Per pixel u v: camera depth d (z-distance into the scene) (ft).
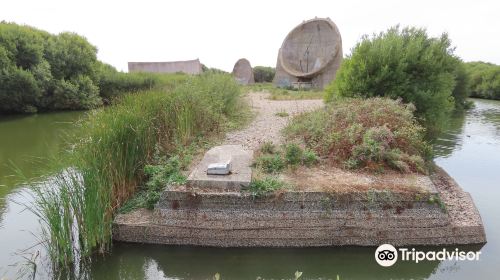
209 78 32.86
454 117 45.52
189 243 13.20
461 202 14.88
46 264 12.22
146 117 17.49
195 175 14.35
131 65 107.86
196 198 13.25
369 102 21.24
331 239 13.07
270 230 13.01
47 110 54.34
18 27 53.01
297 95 53.21
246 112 32.71
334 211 13.12
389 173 15.56
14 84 47.14
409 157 16.21
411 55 26.43
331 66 72.23
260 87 75.46
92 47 64.85
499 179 19.67
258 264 12.42
